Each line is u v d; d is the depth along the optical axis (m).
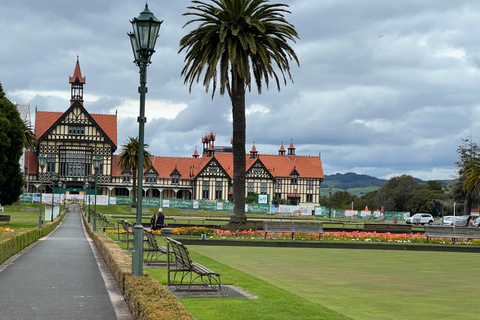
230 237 31.92
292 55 35.06
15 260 18.55
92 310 10.28
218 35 34.22
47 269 16.27
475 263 23.23
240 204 35.12
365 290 14.99
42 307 10.48
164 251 17.20
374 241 32.97
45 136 100.81
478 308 12.70
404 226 40.94
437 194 119.25
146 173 109.06
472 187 76.56
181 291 12.46
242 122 35.19
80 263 18.06
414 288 15.64
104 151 103.00
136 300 9.02
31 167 101.31
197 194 108.38
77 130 102.31
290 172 117.00
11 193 51.59
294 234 33.44
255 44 32.66
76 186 102.62
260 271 18.48
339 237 33.72
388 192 127.12
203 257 20.66
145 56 12.48
